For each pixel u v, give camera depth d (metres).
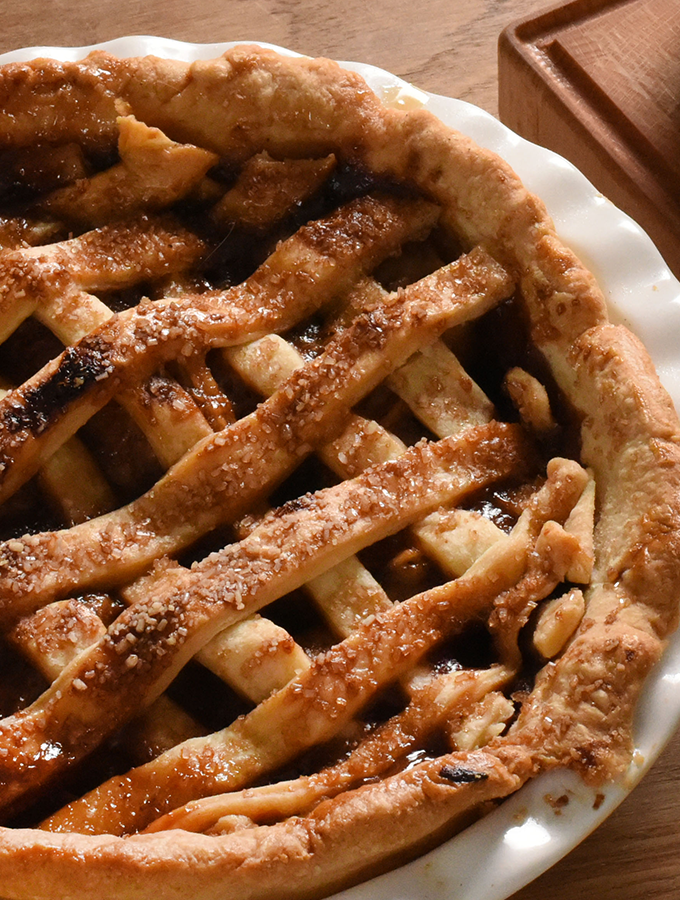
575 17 0.80
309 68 0.69
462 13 0.82
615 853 0.67
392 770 0.62
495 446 0.66
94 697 0.62
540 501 0.64
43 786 0.62
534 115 0.80
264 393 0.66
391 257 0.69
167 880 0.60
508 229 0.68
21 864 0.60
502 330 0.68
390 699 0.63
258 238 0.69
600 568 0.64
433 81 0.81
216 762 0.62
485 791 0.61
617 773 0.61
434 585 0.65
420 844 0.61
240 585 0.63
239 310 0.67
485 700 0.62
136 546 0.64
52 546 0.64
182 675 0.64
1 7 0.81
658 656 0.62
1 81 0.68
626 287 0.68
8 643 0.64
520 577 0.64
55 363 0.65
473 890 0.60
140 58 0.69
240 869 0.60
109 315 0.67
